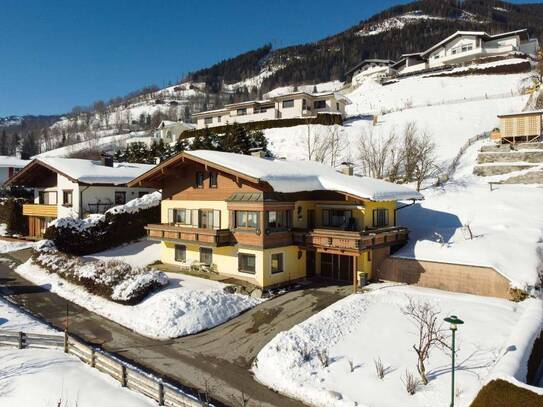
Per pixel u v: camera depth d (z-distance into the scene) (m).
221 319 18.84
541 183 32.41
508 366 12.02
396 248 25.36
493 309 18.06
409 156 38.12
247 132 46.91
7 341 16.25
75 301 21.80
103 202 35.50
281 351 15.09
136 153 52.31
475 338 15.40
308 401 12.47
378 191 22.94
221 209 24.38
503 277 19.92
